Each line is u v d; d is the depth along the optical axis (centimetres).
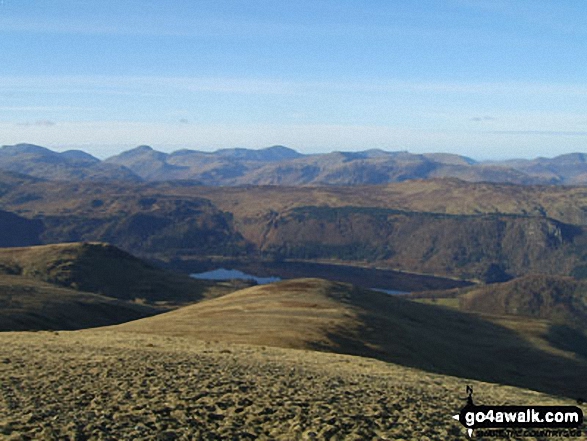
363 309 10444
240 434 2033
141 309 16350
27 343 4253
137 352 3919
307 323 7594
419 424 2309
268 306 9594
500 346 12006
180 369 3191
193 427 2066
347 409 2444
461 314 15762
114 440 1866
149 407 2277
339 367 4112
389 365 4700
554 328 15712
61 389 2505
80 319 12875
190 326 6969
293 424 2170
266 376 3184
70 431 1903
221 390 2652
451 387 3750
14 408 2134
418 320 12681
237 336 6116
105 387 2589
